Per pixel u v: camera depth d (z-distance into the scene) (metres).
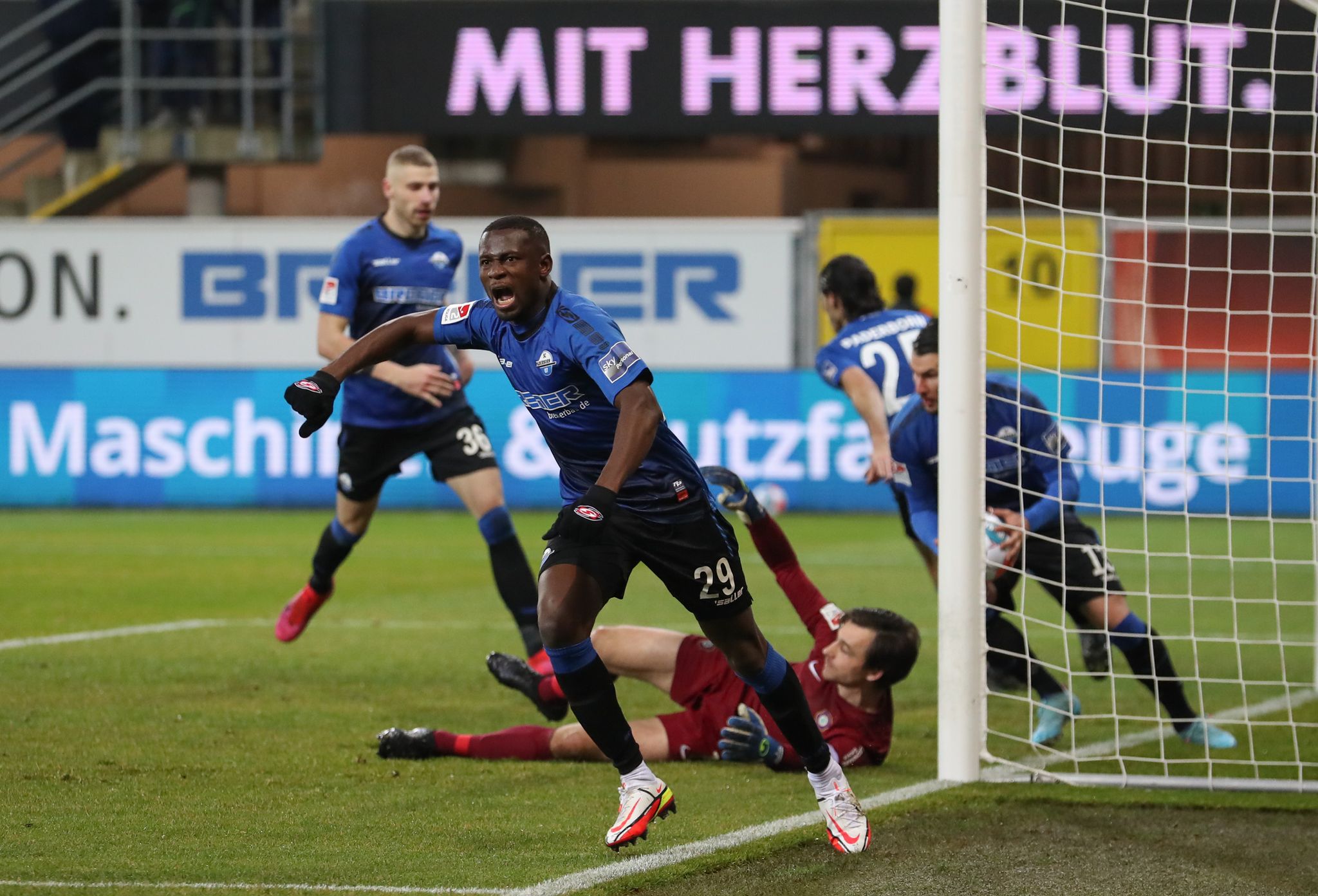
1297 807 15.37
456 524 50.41
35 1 65.00
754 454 53.38
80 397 54.31
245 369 54.06
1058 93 50.81
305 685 22.16
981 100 16.33
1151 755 18.31
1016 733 19.67
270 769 16.58
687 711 17.19
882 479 22.17
